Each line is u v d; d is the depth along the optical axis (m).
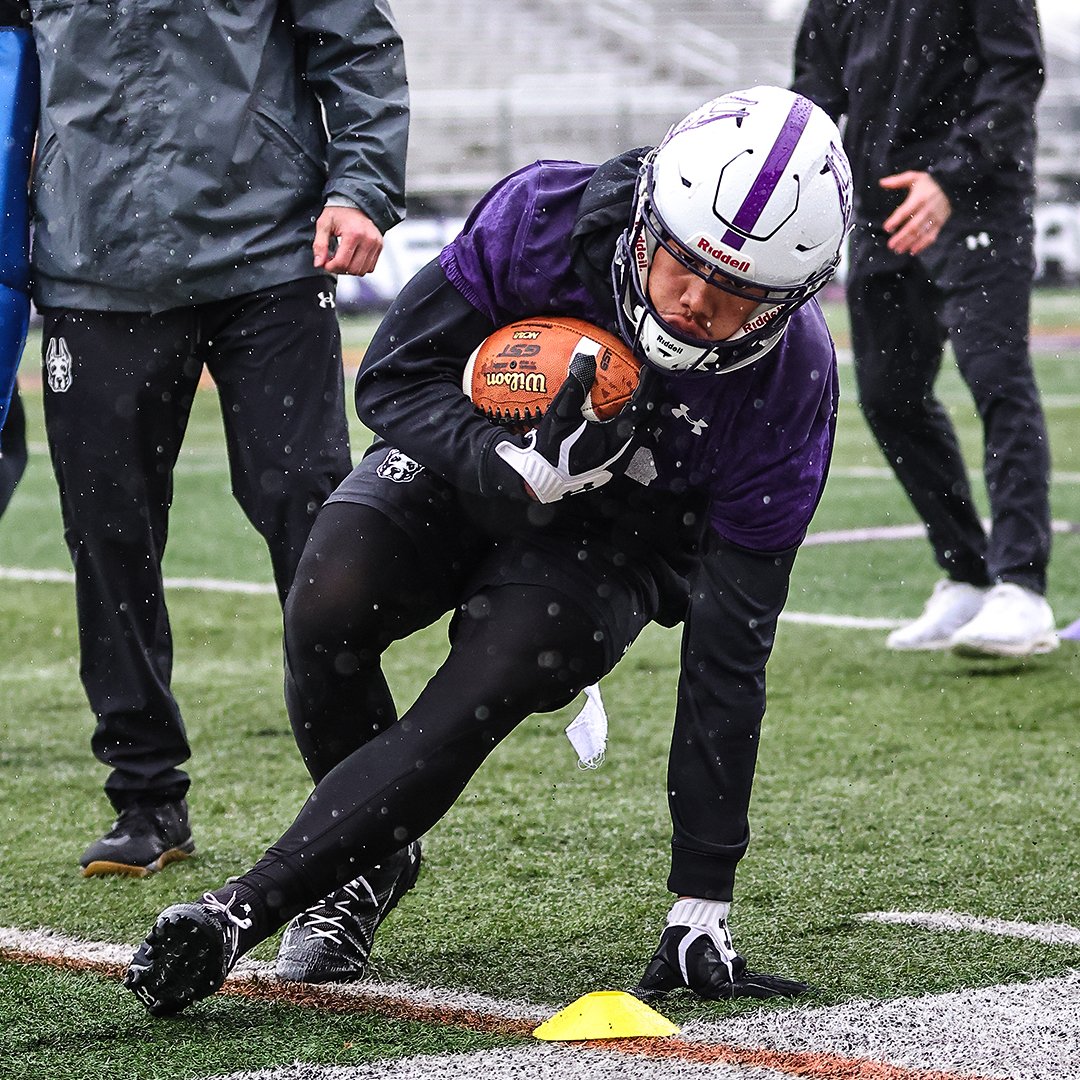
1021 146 19.12
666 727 18.02
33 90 13.08
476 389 9.48
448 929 11.67
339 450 12.82
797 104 8.71
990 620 20.41
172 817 13.50
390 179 12.79
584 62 116.81
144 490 13.09
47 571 29.09
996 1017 9.68
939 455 20.98
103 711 13.37
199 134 12.46
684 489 9.70
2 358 12.98
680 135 8.75
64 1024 9.73
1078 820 14.32
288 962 10.57
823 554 29.23
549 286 9.39
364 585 9.81
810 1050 9.16
